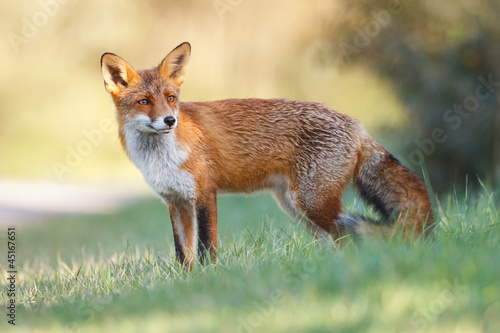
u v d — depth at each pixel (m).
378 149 10.78
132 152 10.54
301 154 10.66
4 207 27.11
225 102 10.97
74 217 25.36
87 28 39.53
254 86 33.03
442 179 20.95
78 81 40.78
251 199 23.66
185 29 35.00
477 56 20.73
